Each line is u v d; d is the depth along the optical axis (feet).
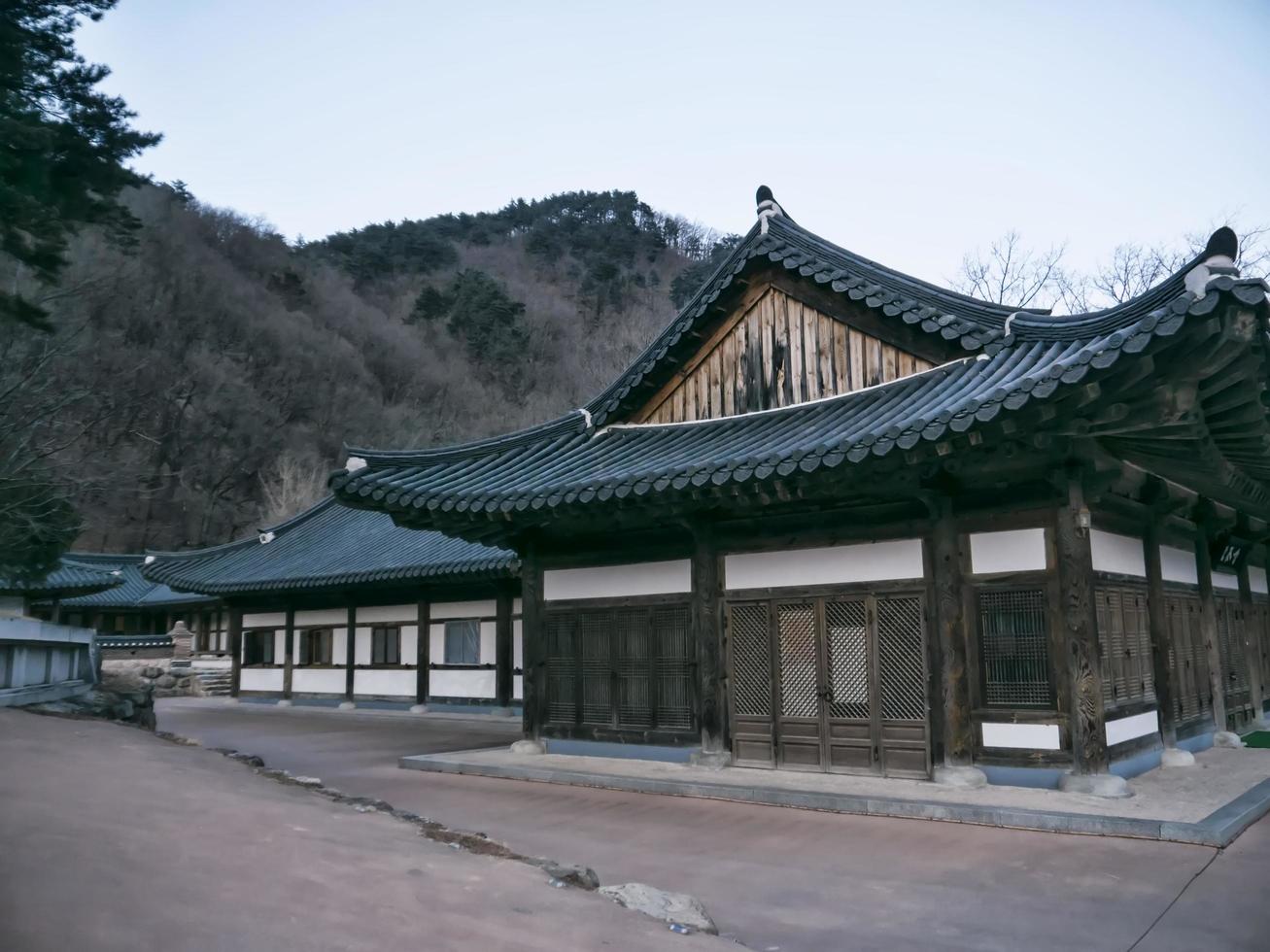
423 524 39.63
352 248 323.37
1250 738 42.57
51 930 11.14
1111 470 28.86
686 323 39.47
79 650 41.34
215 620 122.93
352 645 79.71
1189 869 21.11
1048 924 17.83
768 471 28.71
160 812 18.35
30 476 57.41
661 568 37.83
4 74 41.73
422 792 34.04
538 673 41.11
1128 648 32.58
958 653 30.17
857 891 20.21
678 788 31.65
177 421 183.83
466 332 275.59
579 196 370.53
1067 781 27.78
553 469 38.34
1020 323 32.86
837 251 37.47
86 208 45.98
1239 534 47.09
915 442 26.03
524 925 14.65
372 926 13.39
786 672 34.06
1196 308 20.33
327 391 224.94
